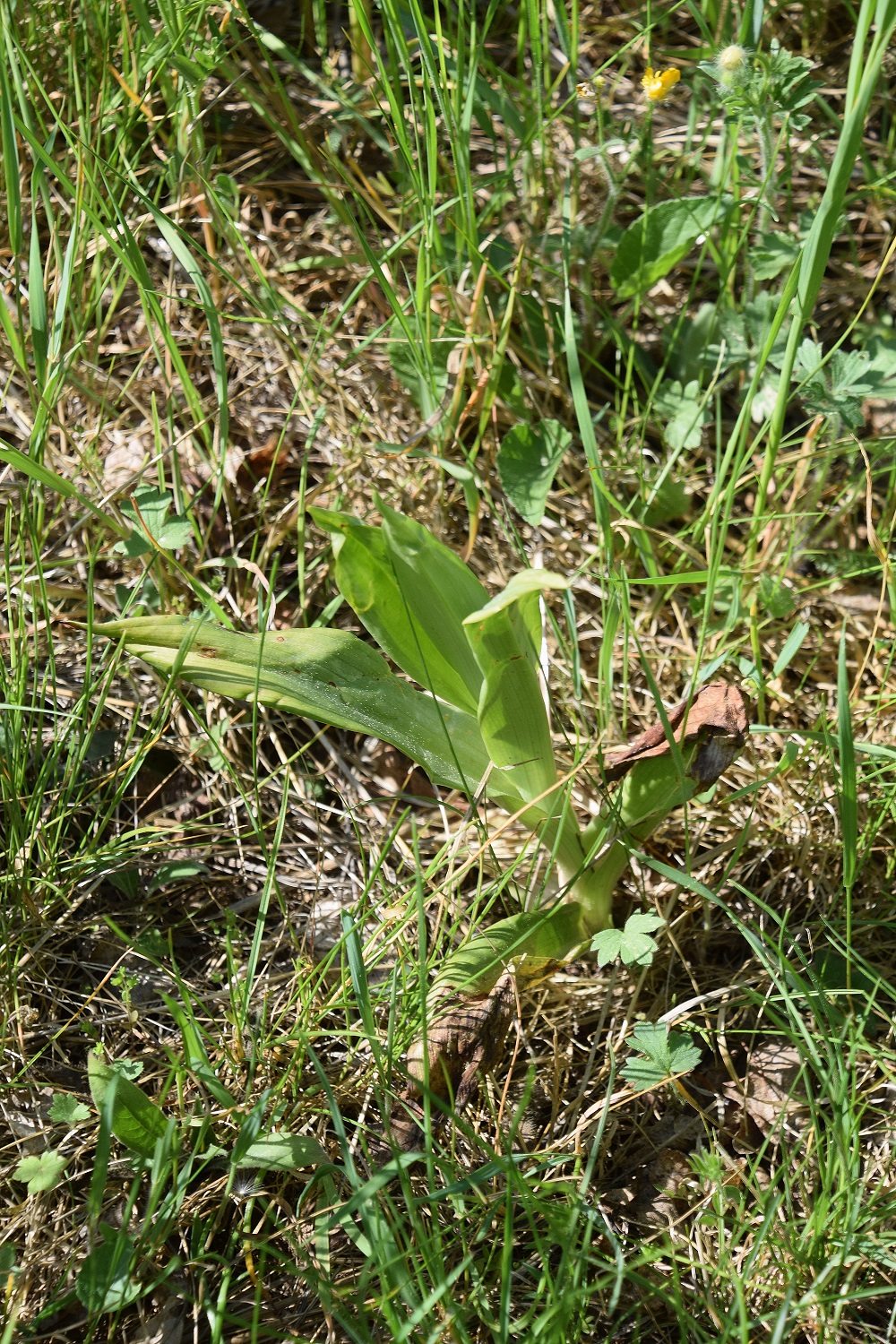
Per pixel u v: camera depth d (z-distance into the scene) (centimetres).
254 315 93
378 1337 72
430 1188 72
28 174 93
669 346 90
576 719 84
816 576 89
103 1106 70
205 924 81
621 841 77
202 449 90
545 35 91
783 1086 77
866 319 94
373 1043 74
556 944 78
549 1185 73
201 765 84
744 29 85
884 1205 73
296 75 99
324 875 83
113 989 79
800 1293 72
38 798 80
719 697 76
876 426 92
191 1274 74
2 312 81
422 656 75
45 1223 74
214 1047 77
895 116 95
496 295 91
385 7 82
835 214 74
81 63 93
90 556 83
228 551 88
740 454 81
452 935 78
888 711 84
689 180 95
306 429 92
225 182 93
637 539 84
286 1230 73
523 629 75
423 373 86
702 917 81
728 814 82
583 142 96
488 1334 73
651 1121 77
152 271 94
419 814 84
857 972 79
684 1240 74
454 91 87
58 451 90
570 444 90
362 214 95
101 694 80
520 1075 78
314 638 77
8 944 79
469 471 84
